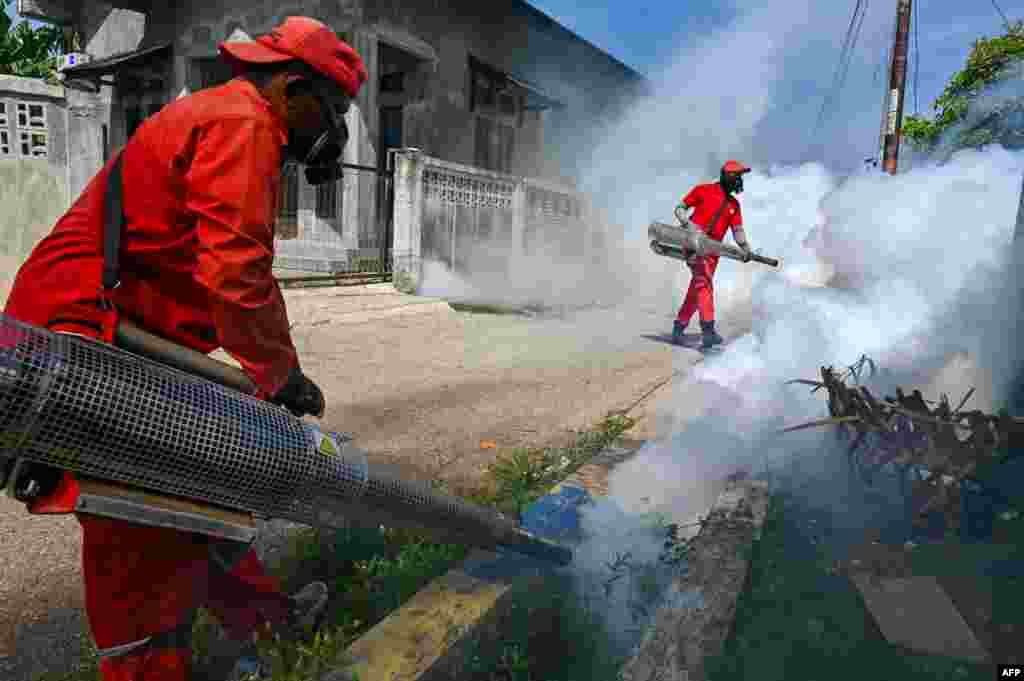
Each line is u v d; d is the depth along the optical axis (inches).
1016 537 92.6
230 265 52.4
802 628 78.9
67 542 102.3
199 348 61.7
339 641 73.0
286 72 57.6
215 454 53.9
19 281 55.3
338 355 243.4
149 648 57.2
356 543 100.8
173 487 53.3
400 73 466.9
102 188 55.4
